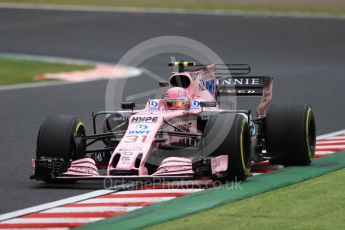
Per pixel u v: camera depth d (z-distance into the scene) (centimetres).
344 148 4334
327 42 11238
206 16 14350
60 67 9806
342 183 3350
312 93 6888
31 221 2812
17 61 10469
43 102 6794
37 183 3547
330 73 8369
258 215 2805
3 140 4844
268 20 13650
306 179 3469
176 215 2808
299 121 3725
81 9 15800
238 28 12775
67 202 3112
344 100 6419
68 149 3428
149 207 2945
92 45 11725
